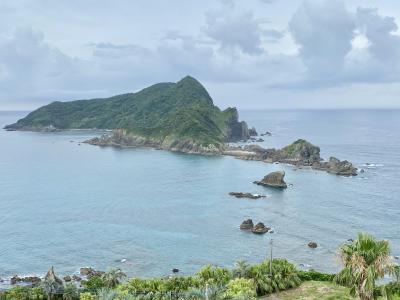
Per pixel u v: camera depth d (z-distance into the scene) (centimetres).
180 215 15638
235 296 6219
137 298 6800
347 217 15175
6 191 19775
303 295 7631
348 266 4569
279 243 12700
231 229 14025
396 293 6375
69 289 8131
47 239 13162
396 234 13338
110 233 13700
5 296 8088
